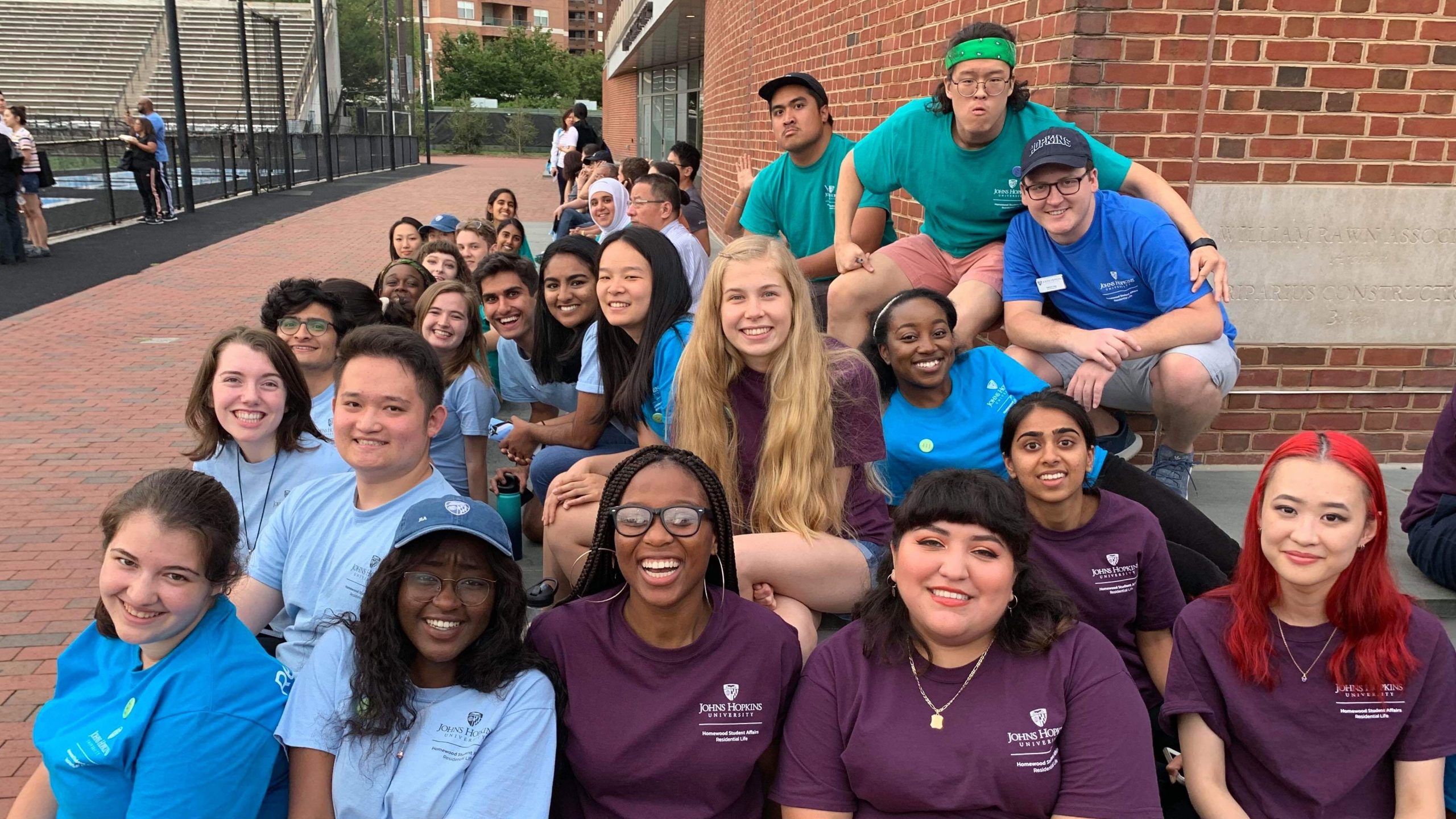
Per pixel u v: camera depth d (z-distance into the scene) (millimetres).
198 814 2184
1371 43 4648
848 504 3354
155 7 43031
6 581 4383
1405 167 4801
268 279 12609
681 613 2342
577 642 2396
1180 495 3746
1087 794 2232
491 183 32375
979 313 4422
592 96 82688
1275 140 4711
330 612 2760
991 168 4371
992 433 3664
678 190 6316
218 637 2297
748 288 3043
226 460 3322
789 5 10375
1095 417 4383
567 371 4559
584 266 4281
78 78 41438
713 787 2344
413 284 5672
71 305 10547
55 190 17047
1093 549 2941
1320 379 5066
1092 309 4176
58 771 2244
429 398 2770
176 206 20141
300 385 3281
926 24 6188
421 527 2221
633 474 2352
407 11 57062
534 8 101000
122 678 2273
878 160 4672
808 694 2389
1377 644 2346
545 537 3516
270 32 44531
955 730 2271
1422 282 4980
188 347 8930
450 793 2242
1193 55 4586
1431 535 3639
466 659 2312
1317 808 2414
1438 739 2352
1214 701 2508
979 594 2221
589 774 2348
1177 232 3941
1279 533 2328
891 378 3756
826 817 2346
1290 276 4902
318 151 30891
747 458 3266
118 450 6180
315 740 2281
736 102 14531
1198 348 3904
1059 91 4625
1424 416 5156
